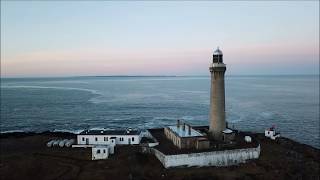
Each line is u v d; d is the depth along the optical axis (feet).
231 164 222.07
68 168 204.23
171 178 192.85
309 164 228.84
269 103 639.76
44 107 566.77
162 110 533.55
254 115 492.13
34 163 212.64
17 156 229.04
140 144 247.50
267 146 266.77
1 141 285.64
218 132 252.21
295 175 205.67
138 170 201.05
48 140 286.25
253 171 206.80
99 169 201.46
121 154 227.81
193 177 193.57
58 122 425.69
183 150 220.84
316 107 583.17
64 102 643.86
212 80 252.21
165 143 246.68
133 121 432.25
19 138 297.53
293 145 282.15
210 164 217.97
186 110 533.96
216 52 247.70
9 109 537.65
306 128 401.90
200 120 444.14
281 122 437.99
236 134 281.54
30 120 439.22
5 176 195.42
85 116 471.62
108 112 510.58
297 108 570.46
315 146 319.06
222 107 251.39
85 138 255.29
